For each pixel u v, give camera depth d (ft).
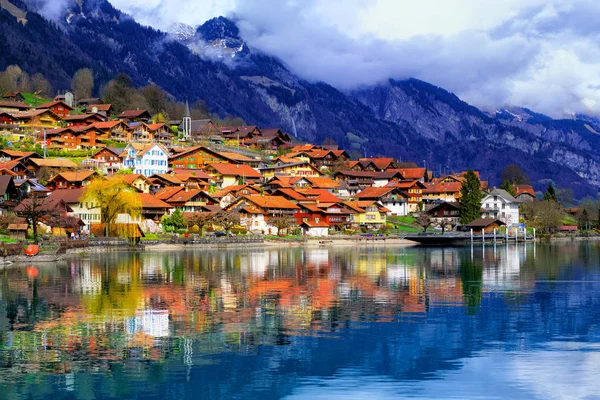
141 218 610.24
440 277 319.27
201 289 271.08
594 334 191.52
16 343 179.52
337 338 186.60
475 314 219.00
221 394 145.89
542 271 352.08
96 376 155.43
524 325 202.28
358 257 454.40
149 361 165.58
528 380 153.07
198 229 635.66
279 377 155.12
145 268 353.31
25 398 143.13
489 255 483.51
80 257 431.43
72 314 215.72
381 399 142.72
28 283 286.05
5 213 503.61
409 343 181.47
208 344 179.93
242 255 467.11
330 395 145.28
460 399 143.02
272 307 229.25
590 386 149.38
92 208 553.64
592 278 315.58
